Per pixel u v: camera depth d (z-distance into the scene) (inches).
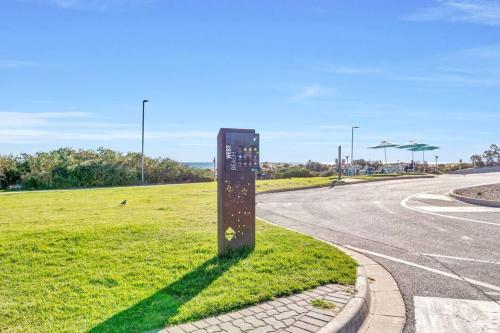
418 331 155.4
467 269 237.0
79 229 294.5
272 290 176.4
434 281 214.1
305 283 187.5
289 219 430.9
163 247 251.0
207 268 209.3
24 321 146.6
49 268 207.9
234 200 239.9
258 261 221.6
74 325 142.4
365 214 468.4
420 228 375.6
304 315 153.3
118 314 150.7
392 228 375.6
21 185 1055.0
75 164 1132.5
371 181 1070.4
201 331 138.0
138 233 288.4
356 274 204.8
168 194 680.4
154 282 187.3
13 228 303.7
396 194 716.7
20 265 213.0
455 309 176.1
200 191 751.7
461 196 623.8
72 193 732.7
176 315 148.8
